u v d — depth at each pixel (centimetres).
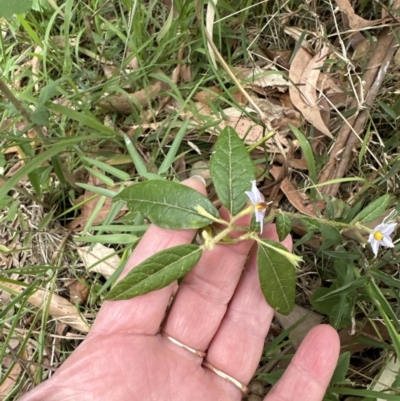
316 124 21
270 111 21
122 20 23
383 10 21
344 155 20
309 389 15
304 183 20
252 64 22
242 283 16
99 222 21
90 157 21
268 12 23
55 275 20
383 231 14
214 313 16
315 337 15
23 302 19
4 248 21
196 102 22
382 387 18
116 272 18
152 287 13
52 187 22
